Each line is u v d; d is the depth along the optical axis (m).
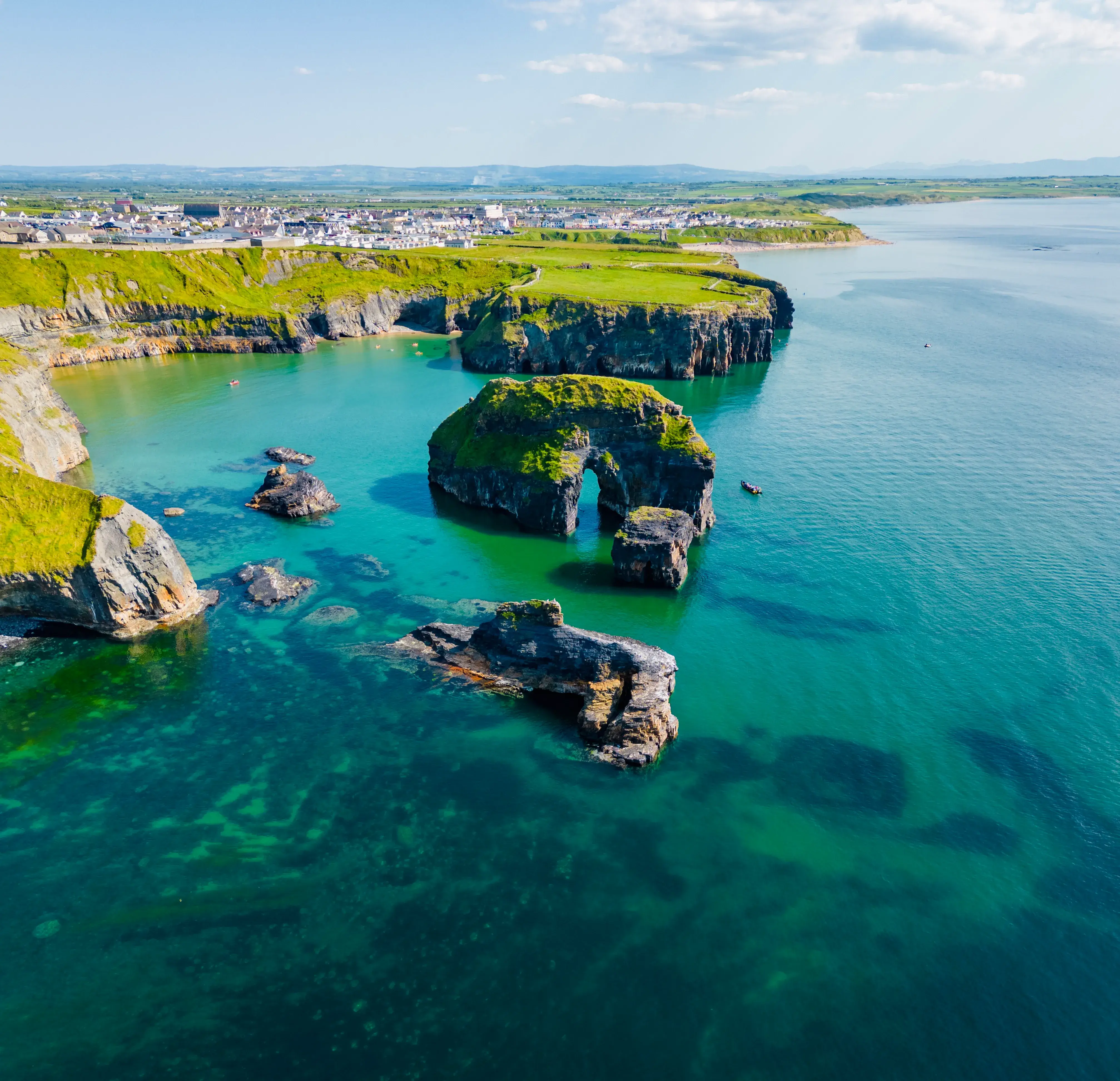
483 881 42.88
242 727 55.88
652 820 47.53
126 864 43.81
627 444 91.75
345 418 138.38
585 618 70.88
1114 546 83.88
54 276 179.50
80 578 65.00
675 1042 34.56
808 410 142.50
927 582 77.00
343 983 37.09
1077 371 166.50
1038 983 37.44
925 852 45.09
